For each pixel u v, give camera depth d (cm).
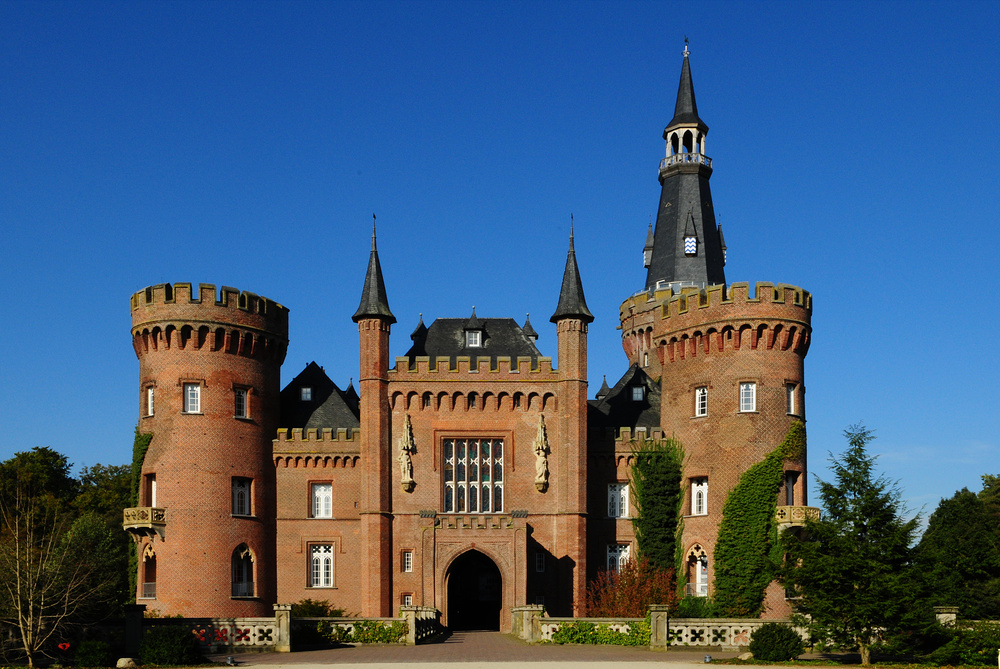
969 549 7419
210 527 6306
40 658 4734
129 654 4584
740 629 4856
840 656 4597
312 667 4022
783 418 6369
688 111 9344
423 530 6278
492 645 5081
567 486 6494
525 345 6925
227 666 4119
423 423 6569
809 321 6531
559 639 5097
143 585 6350
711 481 6419
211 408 6431
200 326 6444
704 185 9325
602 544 6681
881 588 4300
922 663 4331
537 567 6462
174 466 6334
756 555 6162
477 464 6575
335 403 7025
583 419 6588
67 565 5541
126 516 6297
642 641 4997
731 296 6444
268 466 6669
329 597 6581
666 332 6812
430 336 6925
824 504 4603
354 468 6719
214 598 6247
